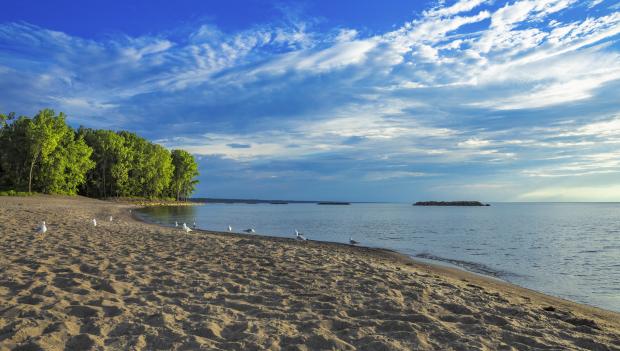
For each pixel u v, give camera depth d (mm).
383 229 40781
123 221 31719
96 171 81688
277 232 36250
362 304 7305
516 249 23859
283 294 7859
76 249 11914
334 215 80062
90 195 83062
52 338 4863
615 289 12781
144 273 9102
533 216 79688
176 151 117312
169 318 5898
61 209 36125
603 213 102250
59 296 6691
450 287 9562
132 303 6695
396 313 6797
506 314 7301
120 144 83625
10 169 63688
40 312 5797
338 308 6965
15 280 7578
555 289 12711
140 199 93125
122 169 83625
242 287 8258
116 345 4840
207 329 5504
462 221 57781
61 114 65250
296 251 14617
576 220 63000
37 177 63719
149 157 93688
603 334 6402
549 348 5426
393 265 14492
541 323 6801
